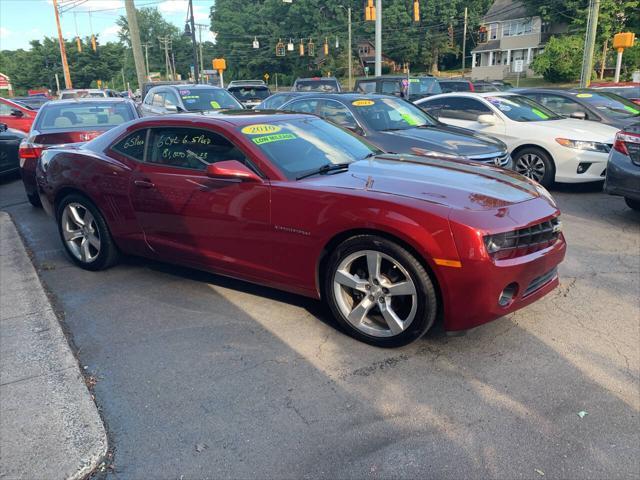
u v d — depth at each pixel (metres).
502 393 3.12
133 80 104.06
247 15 84.75
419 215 3.28
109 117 8.32
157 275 5.06
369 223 3.40
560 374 3.30
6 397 3.11
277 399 3.10
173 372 3.40
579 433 2.76
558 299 4.39
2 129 9.53
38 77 92.81
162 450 2.70
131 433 2.83
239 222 4.01
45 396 3.12
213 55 89.25
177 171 4.39
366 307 3.61
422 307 3.37
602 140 8.09
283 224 3.79
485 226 3.21
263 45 82.19
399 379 3.27
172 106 12.31
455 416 2.91
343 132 4.93
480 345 3.66
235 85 22.23
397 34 72.56
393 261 3.41
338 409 3.00
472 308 3.26
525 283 3.45
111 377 3.36
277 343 3.74
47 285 4.88
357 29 74.56
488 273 3.20
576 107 10.34
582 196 8.20
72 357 3.54
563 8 52.66
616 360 3.46
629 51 41.81
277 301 4.41
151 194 4.49
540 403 3.02
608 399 3.04
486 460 2.58
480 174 4.04
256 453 2.66
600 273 4.95
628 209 7.35
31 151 7.47
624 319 4.02
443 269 3.23
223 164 3.82
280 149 4.14
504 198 3.55
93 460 2.61
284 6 79.31
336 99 7.94
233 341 3.78
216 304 4.38
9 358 3.54
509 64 61.94
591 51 21.33
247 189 3.93
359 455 2.63
